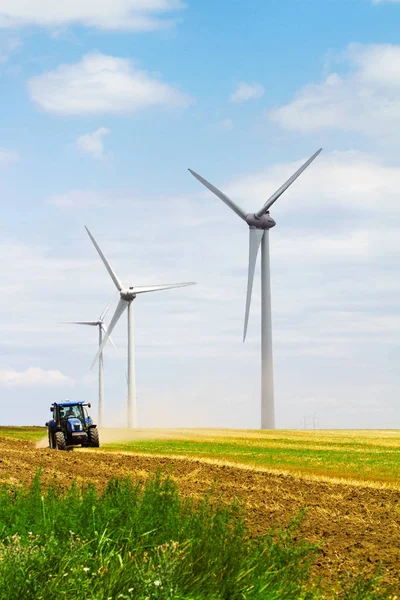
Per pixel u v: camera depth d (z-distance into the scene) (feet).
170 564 31.24
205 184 244.22
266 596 31.68
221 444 170.19
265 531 51.31
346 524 58.34
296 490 81.15
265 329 263.90
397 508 69.00
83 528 41.16
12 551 32.96
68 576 31.45
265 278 258.57
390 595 34.96
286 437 202.69
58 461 102.17
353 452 149.07
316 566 42.27
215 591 31.94
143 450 143.13
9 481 70.69
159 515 41.96
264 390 263.90
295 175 239.71
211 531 37.50
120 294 263.70
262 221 239.09
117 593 30.48
